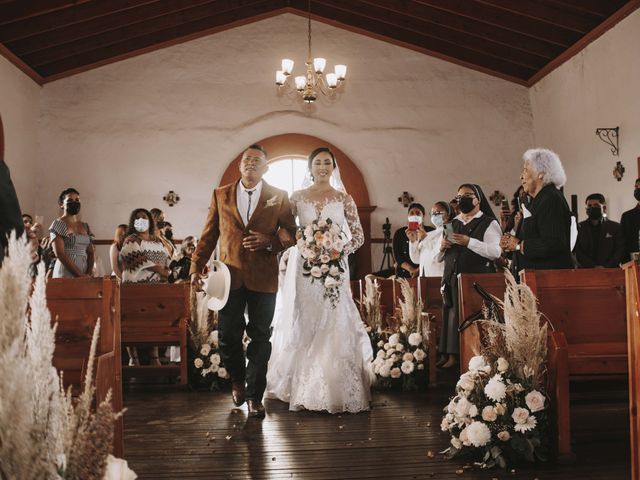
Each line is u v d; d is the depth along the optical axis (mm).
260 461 3961
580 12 11359
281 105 14055
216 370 6797
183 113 13938
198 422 5121
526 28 12148
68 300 3455
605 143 11344
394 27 13945
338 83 13562
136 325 7000
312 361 5500
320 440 4449
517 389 3777
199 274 5406
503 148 14195
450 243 6523
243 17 13891
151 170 13789
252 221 5336
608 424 4203
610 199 11273
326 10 13992
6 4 11125
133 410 5684
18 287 1660
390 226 13953
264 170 5465
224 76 14047
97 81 13852
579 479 3473
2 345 1639
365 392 5527
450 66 14305
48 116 13719
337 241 5508
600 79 11453
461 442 3896
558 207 4484
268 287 5305
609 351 3971
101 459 1817
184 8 12703
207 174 13852
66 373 3402
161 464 3932
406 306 6781
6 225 2865
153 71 13961
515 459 3801
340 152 14062
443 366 7352
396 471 3697
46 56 12898
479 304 4992
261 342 5328
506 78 14219
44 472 1691
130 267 8148
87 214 13633
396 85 14219
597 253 8938
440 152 14156
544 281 4043
